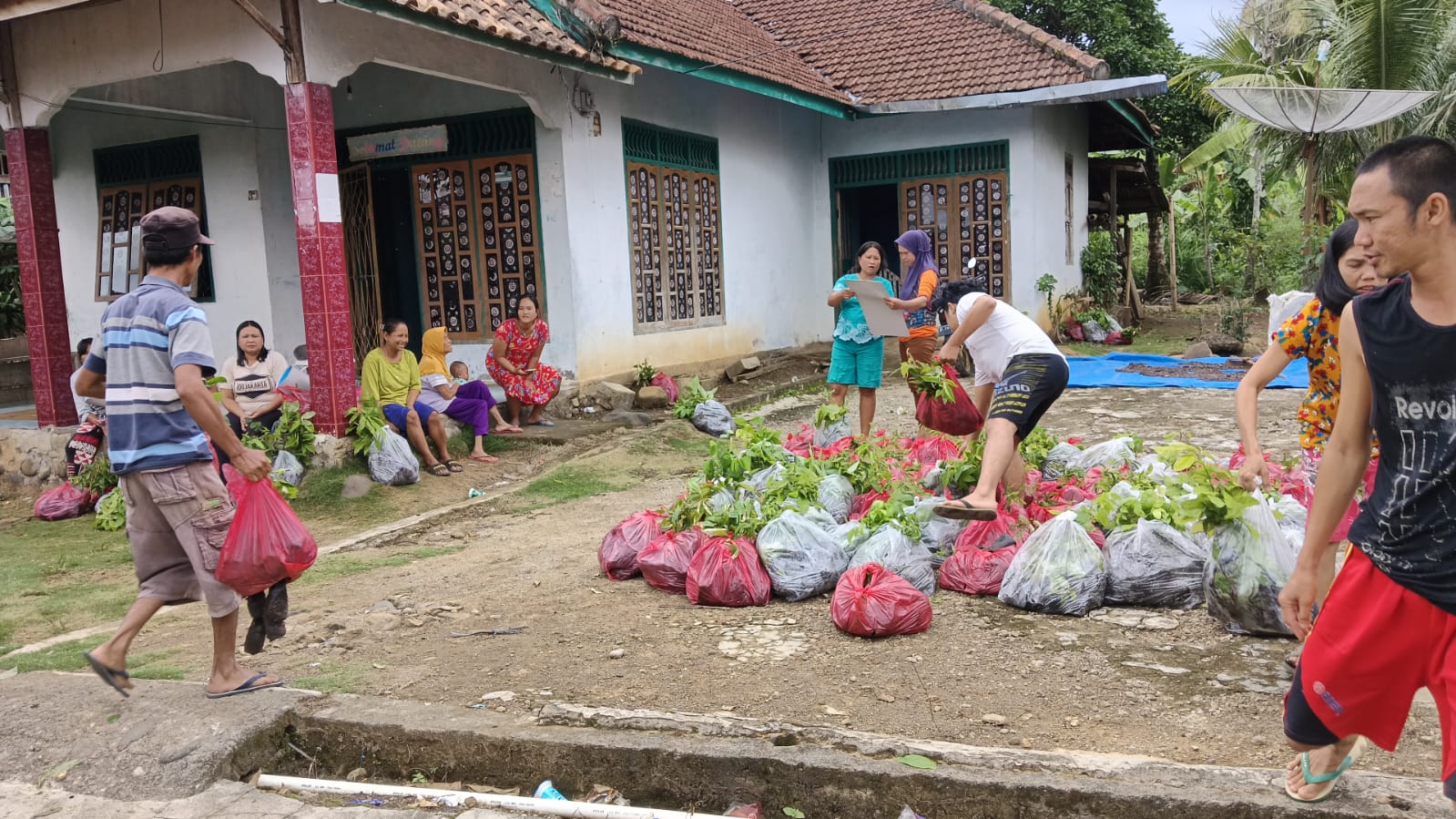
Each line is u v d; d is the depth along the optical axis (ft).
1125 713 11.41
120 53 27.89
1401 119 49.19
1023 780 9.75
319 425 26.30
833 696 12.16
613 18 32.68
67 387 31.09
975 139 49.85
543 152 34.17
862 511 18.88
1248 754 10.33
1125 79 44.98
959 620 14.60
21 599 19.52
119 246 38.93
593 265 35.76
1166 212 79.66
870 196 60.70
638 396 35.99
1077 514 15.47
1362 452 7.73
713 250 44.29
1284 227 76.43
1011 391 16.01
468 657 14.05
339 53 25.98
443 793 10.85
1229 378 39.32
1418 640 7.24
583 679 13.02
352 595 17.66
